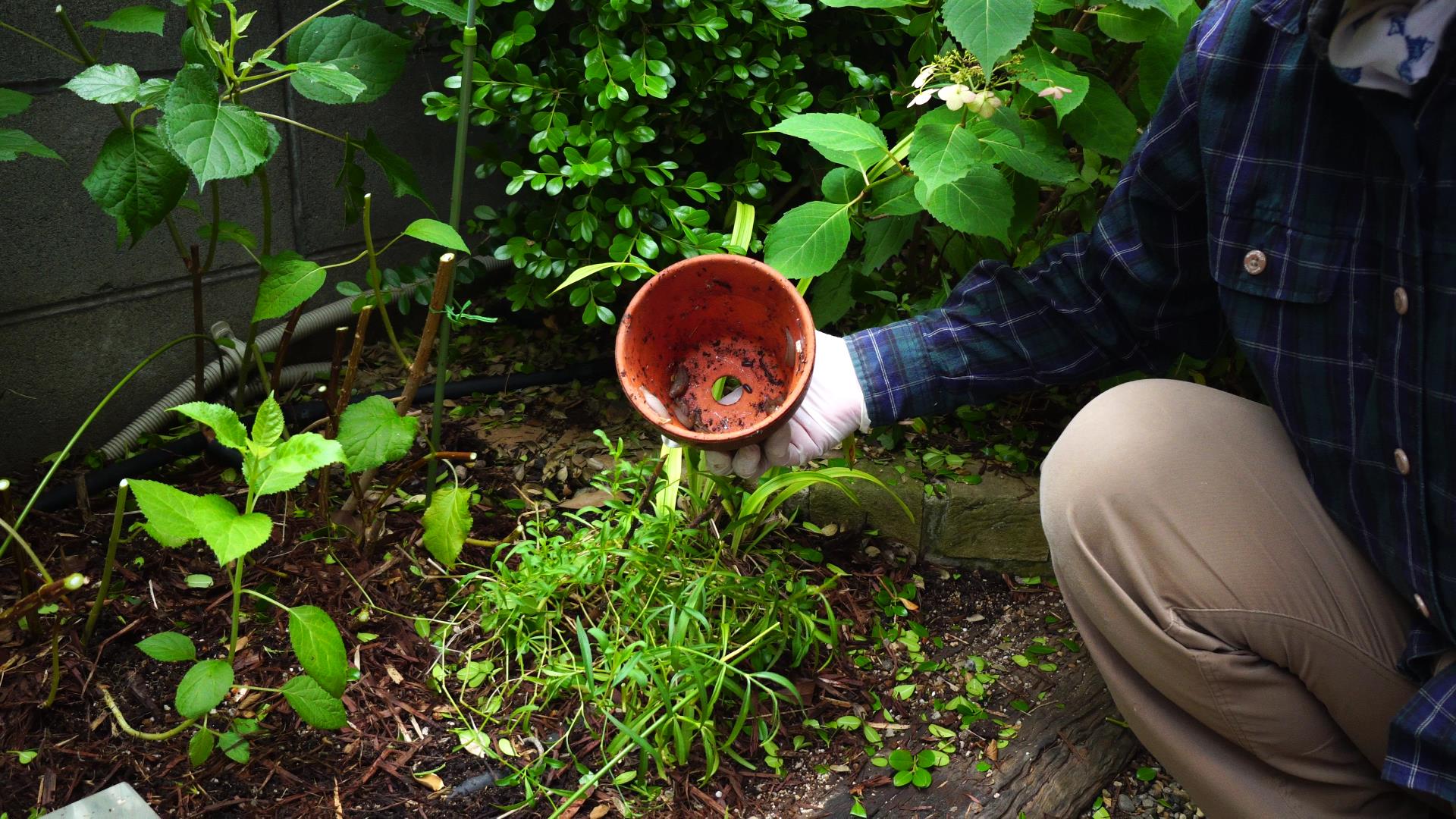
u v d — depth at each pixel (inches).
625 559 70.9
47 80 76.7
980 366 58.1
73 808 51.8
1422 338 41.4
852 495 72.0
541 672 64.9
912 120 80.7
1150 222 53.9
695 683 62.4
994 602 78.5
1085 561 53.4
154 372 88.0
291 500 76.3
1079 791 62.7
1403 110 40.8
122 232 62.4
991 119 63.6
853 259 85.1
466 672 65.2
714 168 92.0
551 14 87.0
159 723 60.4
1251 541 49.8
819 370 57.6
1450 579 42.7
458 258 107.4
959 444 86.5
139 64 82.0
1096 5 68.3
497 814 57.6
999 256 80.3
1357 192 44.8
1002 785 62.2
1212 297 56.1
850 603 75.1
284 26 90.0
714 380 56.6
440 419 71.3
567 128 77.7
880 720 66.7
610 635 67.7
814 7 88.5
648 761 60.9
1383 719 49.3
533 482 83.1
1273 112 46.6
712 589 68.1
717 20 76.2
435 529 66.4
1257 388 89.0
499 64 77.7
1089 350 57.9
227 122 55.9
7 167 75.9
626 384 53.2
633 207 80.8
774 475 70.5
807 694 67.6
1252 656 50.5
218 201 75.6
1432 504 42.7
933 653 72.9
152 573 70.4
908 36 93.1
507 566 73.2
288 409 88.7
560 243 82.5
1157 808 63.2
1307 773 52.1
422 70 100.2
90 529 74.0
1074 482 53.6
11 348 79.0
